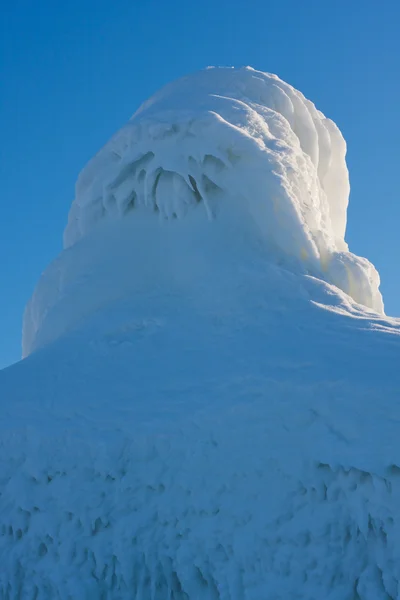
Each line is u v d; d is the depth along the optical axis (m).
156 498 15.70
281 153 23.44
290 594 13.75
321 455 14.18
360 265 22.41
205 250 22.36
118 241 24.28
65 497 16.34
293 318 18.81
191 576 14.85
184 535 15.18
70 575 15.63
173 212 23.78
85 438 16.70
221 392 16.48
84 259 24.55
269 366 16.55
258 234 22.48
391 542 13.04
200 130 23.59
